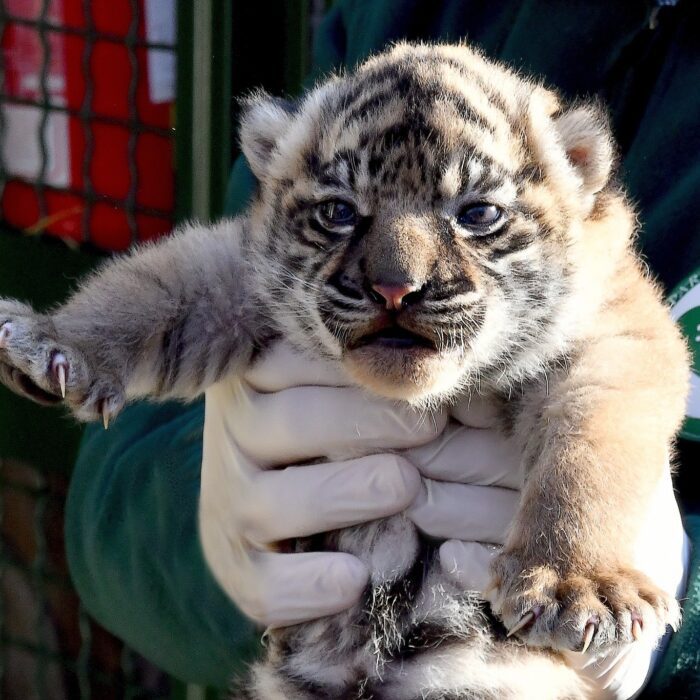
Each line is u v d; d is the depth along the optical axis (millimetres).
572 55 4309
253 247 3834
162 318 3713
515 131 3506
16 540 6680
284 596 3521
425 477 3576
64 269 6055
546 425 3502
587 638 2887
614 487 3215
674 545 3506
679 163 4051
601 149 3666
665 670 3600
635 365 3482
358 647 3533
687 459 3990
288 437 3588
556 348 3584
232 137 5883
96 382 3434
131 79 5938
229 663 4223
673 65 4129
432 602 3496
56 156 6148
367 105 3494
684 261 3945
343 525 3520
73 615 6562
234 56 5926
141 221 6082
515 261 3445
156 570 4367
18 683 6887
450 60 3717
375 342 3309
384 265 3193
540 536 3141
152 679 6285
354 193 3402
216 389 3949
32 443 6141
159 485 4430
